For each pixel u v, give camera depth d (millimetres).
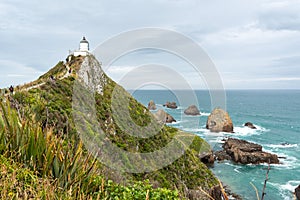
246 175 27609
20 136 4172
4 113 4418
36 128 4301
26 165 3854
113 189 4668
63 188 3738
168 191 4941
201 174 16797
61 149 4508
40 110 6984
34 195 3168
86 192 3963
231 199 21531
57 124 8469
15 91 11414
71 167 4203
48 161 3957
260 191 23844
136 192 4707
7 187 3080
